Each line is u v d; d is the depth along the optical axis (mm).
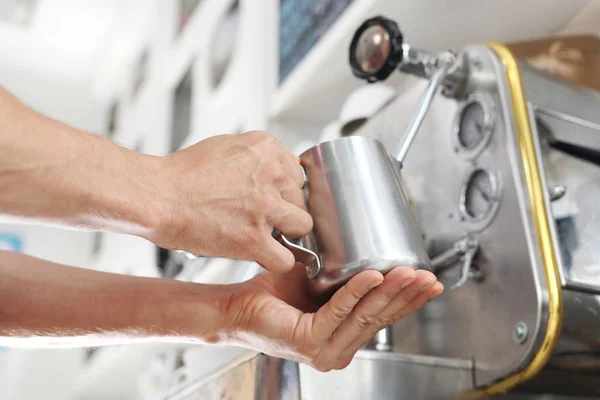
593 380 807
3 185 529
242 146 625
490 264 780
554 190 777
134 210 562
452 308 828
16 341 795
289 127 1618
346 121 1110
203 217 590
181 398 859
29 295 767
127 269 2457
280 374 714
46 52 3572
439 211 880
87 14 3307
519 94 801
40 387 3186
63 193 544
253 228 607
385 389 732
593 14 1178
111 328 738
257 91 1676
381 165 651
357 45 844
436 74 787
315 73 1416
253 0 1818
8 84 3604
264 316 645
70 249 3455
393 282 587
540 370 757
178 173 597
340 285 623
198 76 2158
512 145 782
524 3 1173
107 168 564
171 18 2627
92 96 3791
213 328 684
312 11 1536
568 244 764
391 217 621
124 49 3279
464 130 861
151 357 2279
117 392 2928
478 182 827
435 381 759
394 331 916
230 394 766
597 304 746
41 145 535
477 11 1211
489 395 785
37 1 3240
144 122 2748
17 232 3408
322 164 650
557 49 1083
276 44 1695
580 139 839
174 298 711
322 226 634
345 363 649
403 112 970
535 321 709
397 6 1214
